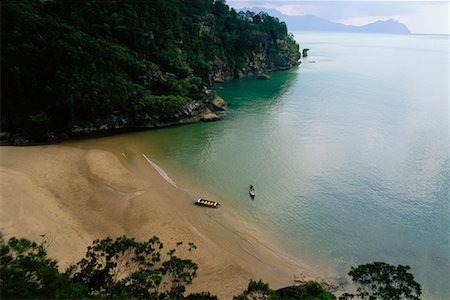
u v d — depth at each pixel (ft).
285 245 131.85
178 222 139.85
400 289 79.66
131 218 139.54
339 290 109.40
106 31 314.35
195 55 408.46
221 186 172.96
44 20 248.93
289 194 168.66
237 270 116.26
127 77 273.13
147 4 368.48
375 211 156.76
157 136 242.58
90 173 172.24
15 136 208.23
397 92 411.13
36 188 150.10
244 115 304.91
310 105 344.90
